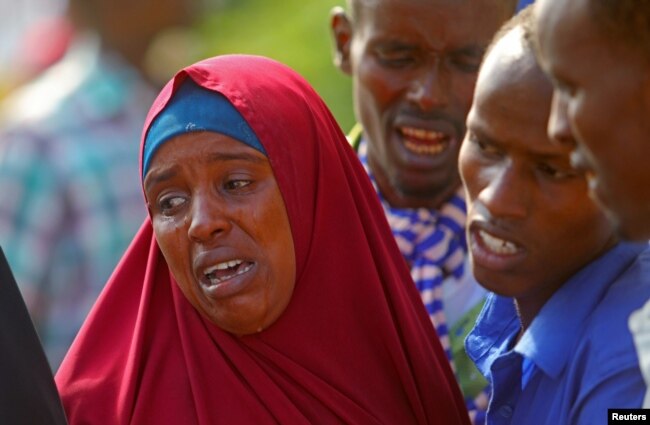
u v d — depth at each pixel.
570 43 4.93
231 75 6.84
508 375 6.62
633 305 5.98
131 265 7.24
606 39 4.86
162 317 7.08
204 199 6.62
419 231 8.24
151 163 6.77
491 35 7.95
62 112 11.04
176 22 11.95
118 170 11.06
